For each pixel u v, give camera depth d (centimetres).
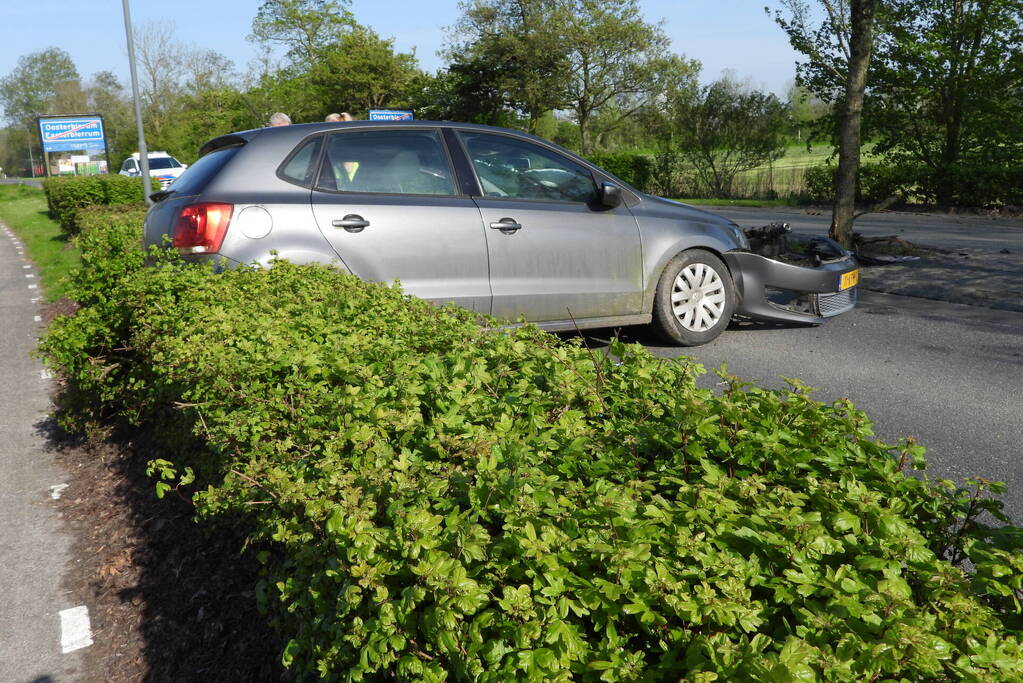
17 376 718
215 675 290
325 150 574
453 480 202
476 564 167
